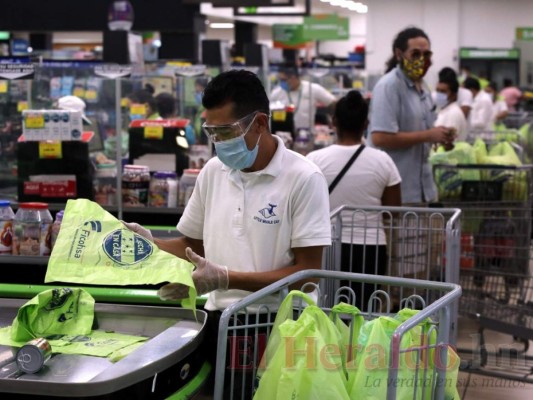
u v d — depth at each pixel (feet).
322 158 14.96
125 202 16.70
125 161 18.69
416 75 16.78
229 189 9.27
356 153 14.88
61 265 8.18
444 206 17.62
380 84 16.81
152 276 8.00
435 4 79.77
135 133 18.07
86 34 71.10
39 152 15.90
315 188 9.00
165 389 7.88
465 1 80.53
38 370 7.55
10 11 39.09
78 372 7.57
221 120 8.62
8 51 45.19
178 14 38.42
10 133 19.01
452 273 12.56
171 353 7.83
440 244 14.16
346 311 8.33
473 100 43.86
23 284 11.86
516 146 26.22
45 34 49.60
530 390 15.53
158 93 23.26
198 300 10.34
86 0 38.68
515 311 16.05
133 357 7.76
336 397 7.43
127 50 29.71
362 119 15.03
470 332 18.49
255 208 9.08
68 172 15.94
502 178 18.16
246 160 8.79
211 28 90.07
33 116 15.85
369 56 80.89
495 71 78.59
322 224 9.02
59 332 8.79
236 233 9.16
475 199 17.98
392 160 16.05
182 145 18.04
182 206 16.74
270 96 30.68
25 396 7.21
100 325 9.11
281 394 7.35
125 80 23.03
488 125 42.37
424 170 17.15
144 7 38.52
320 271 8.77
